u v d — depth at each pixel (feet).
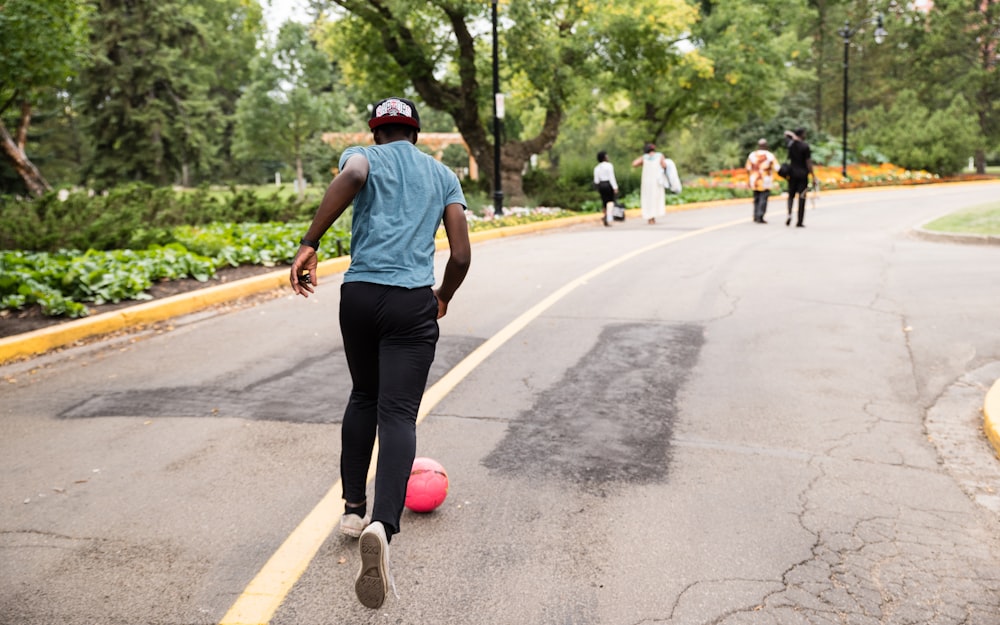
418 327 10.29
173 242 41.34
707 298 30.14
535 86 75.82
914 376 20.11
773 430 16.48
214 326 27.53
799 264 37.63
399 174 10.55
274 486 13.67
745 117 111.34
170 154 138.10
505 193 80.48
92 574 10.73
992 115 166.30
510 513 12.62
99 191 112.47
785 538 11.85
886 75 187.42
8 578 10.63
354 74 85.25
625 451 15.30
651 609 9.94
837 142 148.97
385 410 10.08
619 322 26.45
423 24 75.61
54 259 35.73
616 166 93.30
